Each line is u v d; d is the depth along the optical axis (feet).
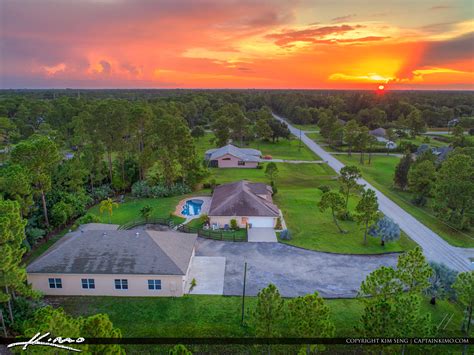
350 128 317.63
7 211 78.43
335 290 98.22
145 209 147.95
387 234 126.21
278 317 63.31
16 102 427.33
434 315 88.22
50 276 94.84
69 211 142.41
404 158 213.66
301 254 120.47
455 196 147.23
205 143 363.76
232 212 141.69
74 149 302.04
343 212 153.28
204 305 90.22
